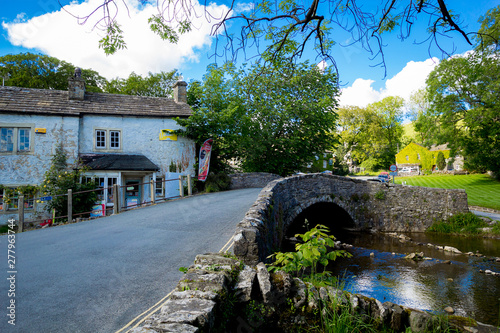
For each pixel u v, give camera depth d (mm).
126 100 19797
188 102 23953
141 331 2174
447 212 20859
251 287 3316
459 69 26984
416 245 16000
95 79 32312
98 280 4500
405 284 9836
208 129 19312
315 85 19703
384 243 16453
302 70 18812
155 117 18859
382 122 61094
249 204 11852
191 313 2447
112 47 3428
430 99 32438
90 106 17953
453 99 29953
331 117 23094
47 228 9508
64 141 16609
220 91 20578
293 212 14859
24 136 16109
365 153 63375
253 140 21000
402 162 60500
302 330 3262
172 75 33406
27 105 16391
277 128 21750
